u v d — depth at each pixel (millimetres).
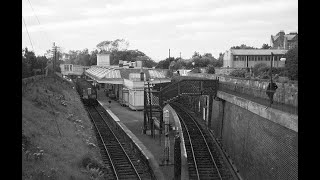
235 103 26891
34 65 47000
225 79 36406
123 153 26469
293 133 17188
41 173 15711
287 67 36250
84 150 22547
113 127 37188
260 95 26125
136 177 21531
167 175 21188
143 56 110250
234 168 25672
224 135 31453
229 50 69438
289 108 19156
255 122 23094
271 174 19984
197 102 45094
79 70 102438
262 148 21562
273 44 92562
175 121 35781
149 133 31984
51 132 22703
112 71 54469
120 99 54750
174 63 93250
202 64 87188
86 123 33781
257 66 49500
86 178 18016
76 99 47688
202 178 23141
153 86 43219
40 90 33625
